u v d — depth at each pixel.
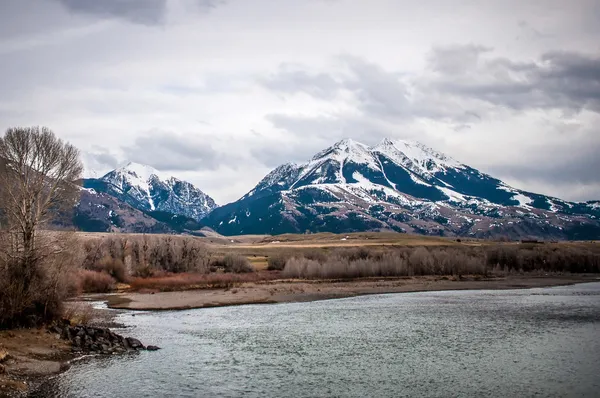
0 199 62.72
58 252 63.53
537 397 42.09
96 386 42.59
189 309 97.38
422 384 45.72
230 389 43.59
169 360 53.03
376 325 77.31
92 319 79.81
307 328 74.75
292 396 42.12
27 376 43.69
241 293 122.38
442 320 82.00
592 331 70.94
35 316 60.19
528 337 66.88
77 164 69.81
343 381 46.53
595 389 44.12
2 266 58.53
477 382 46.34
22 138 64.38
